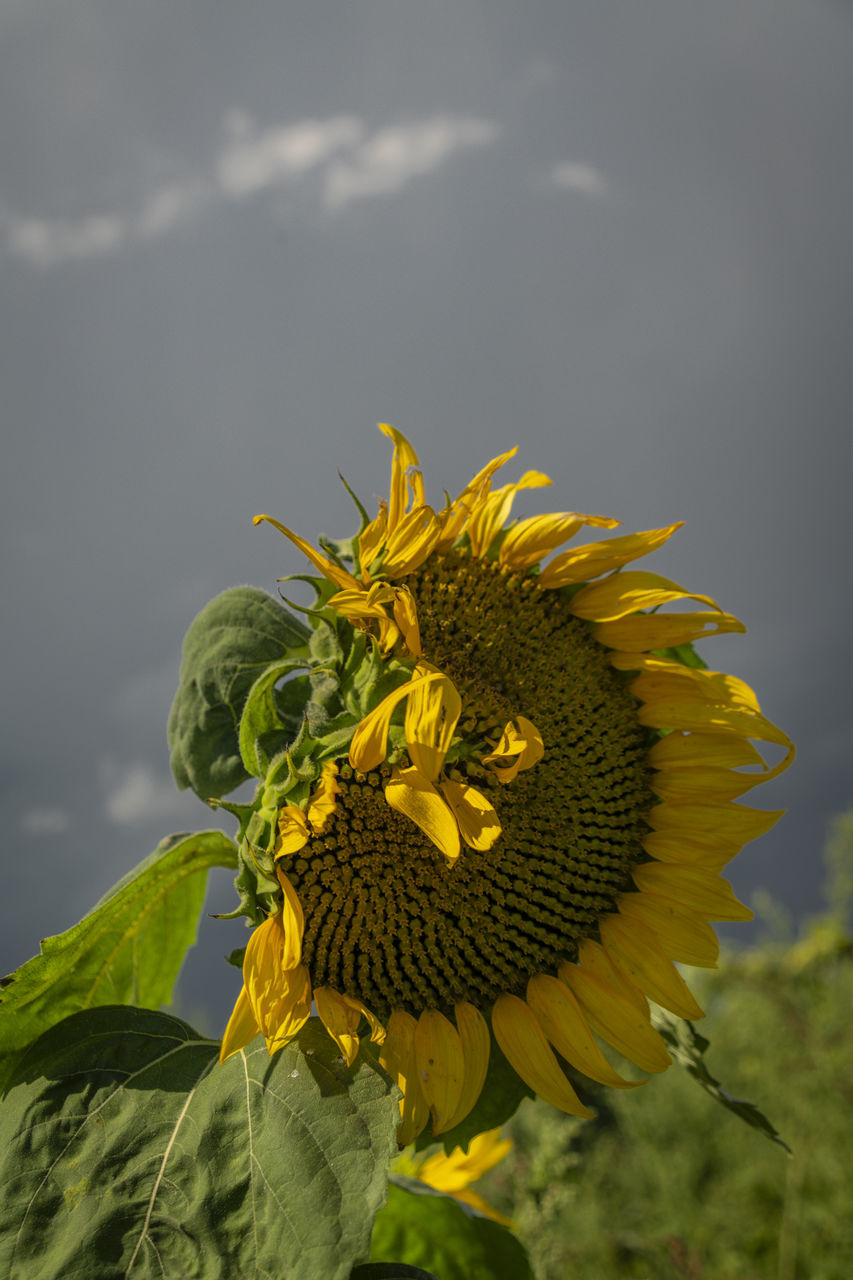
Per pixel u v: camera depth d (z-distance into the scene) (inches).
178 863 28.9
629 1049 28.6
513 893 28.7
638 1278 55.4
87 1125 25.1
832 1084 53.1
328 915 27.3
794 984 57.6
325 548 28.4
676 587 30.0
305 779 25.9
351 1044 25.4
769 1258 53.6
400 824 27.4
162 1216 24.0
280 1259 23.5
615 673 30.4
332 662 26.7
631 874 29.6
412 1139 26.7
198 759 29.0
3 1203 24.3
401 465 28.2
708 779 29.9
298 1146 24.4
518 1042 28.1
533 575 30.3
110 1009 26.6
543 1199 37.6
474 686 28.4
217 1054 26.2
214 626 29.6
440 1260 32.4
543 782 29.2
